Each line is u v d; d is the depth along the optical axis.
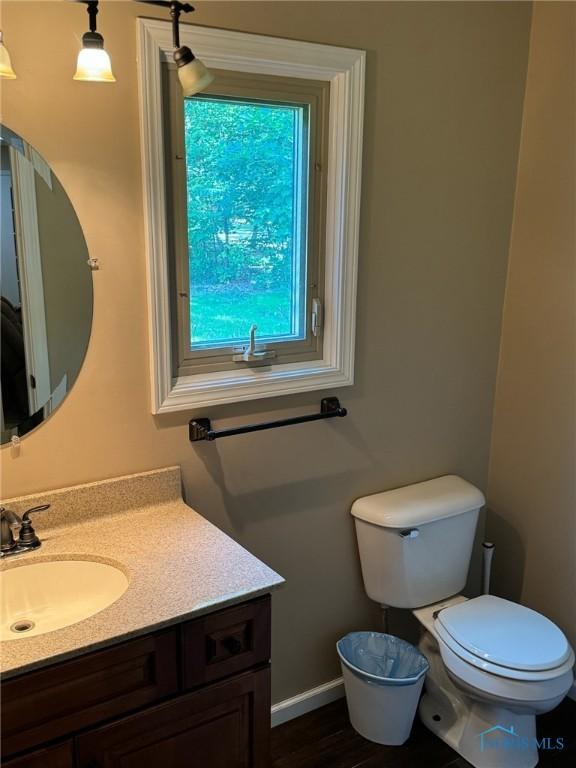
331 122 1.91
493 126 2.24
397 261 2.15
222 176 1.80
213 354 1.88
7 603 1.53
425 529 2.20
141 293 1.70
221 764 1.54
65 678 1.26
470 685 1.95
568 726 2.27
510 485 2.56
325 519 2.21
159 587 1.44
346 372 2.09
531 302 2.37
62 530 1.68
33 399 1.61
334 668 2.38
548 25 2.18
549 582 2.47
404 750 2.16
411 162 2.09
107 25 1.53
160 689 1.39
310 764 2.10
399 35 1.95
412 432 2.35
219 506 1.98
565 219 2.22
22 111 1.47
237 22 1.69
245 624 1.48
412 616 2.49
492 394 2.55
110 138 1.58
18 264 1.53
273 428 2.02
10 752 1.24
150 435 1.80
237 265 1.89
